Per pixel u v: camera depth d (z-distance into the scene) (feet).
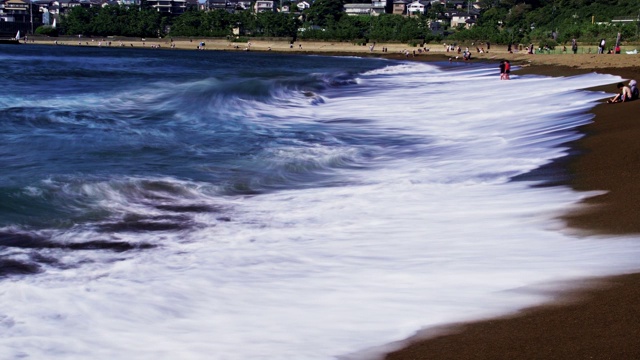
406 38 432.66
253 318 26.17
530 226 37.55
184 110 94.73
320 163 59.67
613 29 314.35
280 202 45.83
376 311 26.40
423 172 55.52
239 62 283.18
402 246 35.17
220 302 27.96
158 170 54.34
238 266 32.55
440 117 91.30
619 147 57.00
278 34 481.46
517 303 26.30
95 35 511.81
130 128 75.92
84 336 24.70
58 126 74.43
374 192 48.49
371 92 132.26
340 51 406.00
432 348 22.77
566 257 31.68
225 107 99.55
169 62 262.06
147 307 27.43
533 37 370.32
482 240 35.50
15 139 65.41
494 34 380.99
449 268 31.17
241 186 50.44
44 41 490.49
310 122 88.07
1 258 32.99
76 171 52.29
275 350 23.26
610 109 79.15
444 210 42.57
